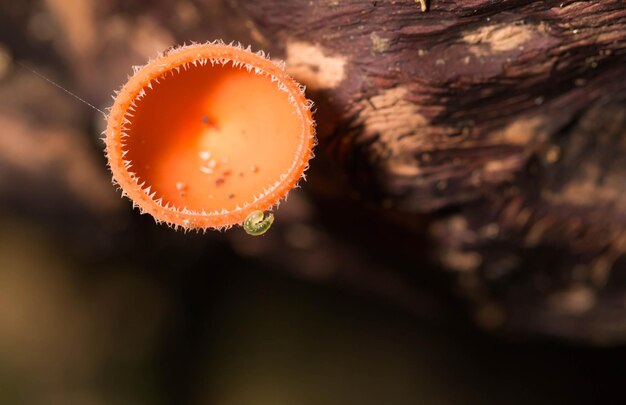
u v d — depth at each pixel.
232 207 0.21
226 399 0.36
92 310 0.35
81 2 0.24
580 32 0.21
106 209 0.27
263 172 0.21
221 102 0.21
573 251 0.25
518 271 0.26
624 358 0.36
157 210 0.20
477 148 0.23
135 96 0.20
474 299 0.28
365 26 0.21
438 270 0.27
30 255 0.34
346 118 0.23
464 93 0.22
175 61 0.20
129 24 0.24
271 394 0.36
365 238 0.27
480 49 0.22
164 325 0.36
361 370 0.37
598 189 0.24
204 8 0.23
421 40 0.21
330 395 0.37
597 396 0.37
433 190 0.24
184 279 0.36
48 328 0.35
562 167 0.24
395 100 0.22
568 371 0.37
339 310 0.37
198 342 0.37
